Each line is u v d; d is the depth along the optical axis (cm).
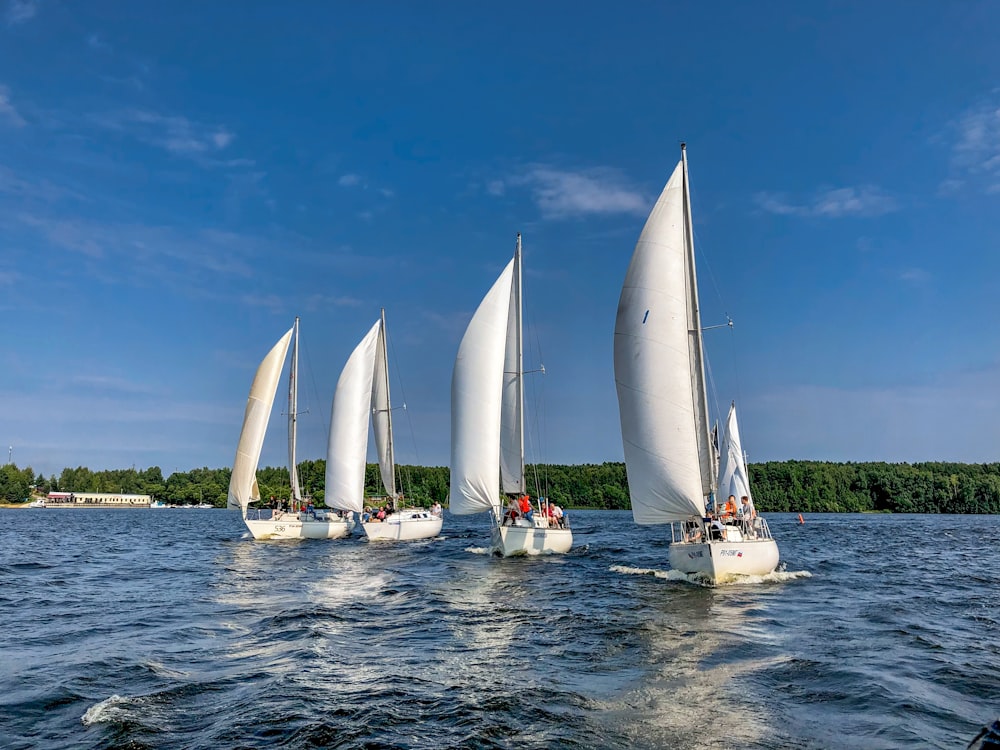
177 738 959
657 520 2408
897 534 5566
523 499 3441
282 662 1363
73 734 982
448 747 916
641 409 2391
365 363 4684
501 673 1273
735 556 2356
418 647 1490
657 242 2408
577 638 1560
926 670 1278
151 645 1537
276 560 3434
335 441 4647
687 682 1208
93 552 4128
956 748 914
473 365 3403
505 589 2327
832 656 1381
